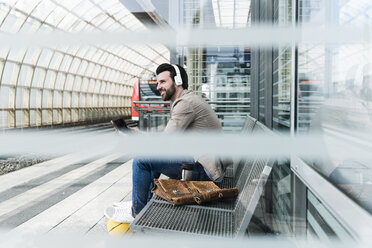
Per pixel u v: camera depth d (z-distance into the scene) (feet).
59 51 66.85
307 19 5.35
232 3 16.03
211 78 16.14
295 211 6.08
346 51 3.78
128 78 104.27
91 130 77.71
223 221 5.57
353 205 2.95
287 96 7.72
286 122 7.82
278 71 9.01
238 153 8.34
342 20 3.90
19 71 62.18
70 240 8.64
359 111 3.44
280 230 7.36
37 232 9.58
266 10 10.33
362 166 3.32
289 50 7.32
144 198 8.15
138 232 5.32
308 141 4.71
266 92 9.98
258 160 5.84
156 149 8.06
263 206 8.38
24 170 21.84
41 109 71.82
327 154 4.12
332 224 4.30
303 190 5.79
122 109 114.62
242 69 15.98
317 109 4.74
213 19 15.98
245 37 16.07
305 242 5.69
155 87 45.80
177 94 9.39
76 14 58.34
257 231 7.40
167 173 8.19
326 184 3.72
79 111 86.12
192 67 16.19
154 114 30.50
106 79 93.09
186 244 5.03
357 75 3.52
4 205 12.99
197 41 16.11
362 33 3.36
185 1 16.12
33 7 52.16
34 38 58.44
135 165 8.09
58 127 77.77
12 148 34.30
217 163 8.03
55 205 12.66
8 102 62.80
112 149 29.94
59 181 17.62
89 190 14.98
